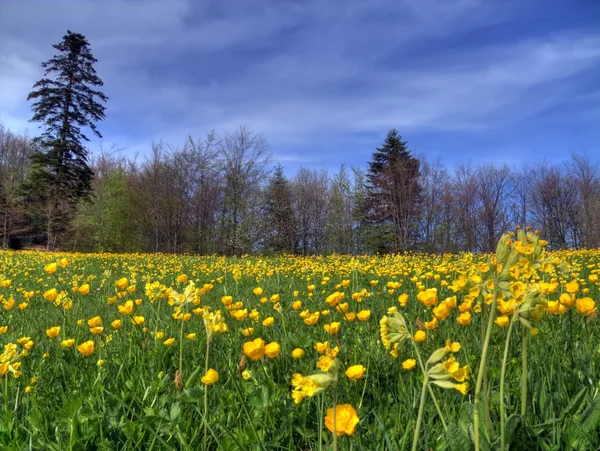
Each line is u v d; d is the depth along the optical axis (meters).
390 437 1.69
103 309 5.15
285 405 2.06
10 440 1.79
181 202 37.81
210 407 2.15
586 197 39.16
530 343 2.53
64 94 40.34
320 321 4.01
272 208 39.38
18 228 45.81
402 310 4.31
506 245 1.36
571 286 2.33
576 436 1.50
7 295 7.18
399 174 42.41
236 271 8.73
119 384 2.50
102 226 39.06
